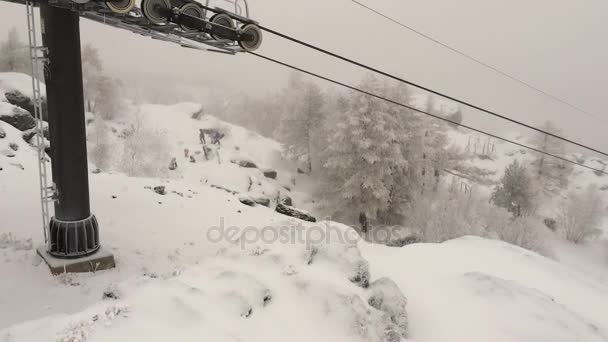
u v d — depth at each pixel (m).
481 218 36.25
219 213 15.30
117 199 14.20
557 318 6.84
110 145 39.44
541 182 60.12
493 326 6.47
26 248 8.80
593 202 44.59
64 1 6.87
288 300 5.33
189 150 45.81
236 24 8.24
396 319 6.13
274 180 45.47
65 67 7.74
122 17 7.68
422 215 33.84
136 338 4.02
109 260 8.59
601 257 42.25
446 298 7.59
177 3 7.42
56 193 8.21
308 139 49.66
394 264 9.85
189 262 9.85
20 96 26.61
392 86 40.84
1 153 16.95
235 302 4.92
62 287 7.46
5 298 6.80
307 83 49.62
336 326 4.97
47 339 3.99
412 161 39.97
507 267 10.56
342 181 38.59
